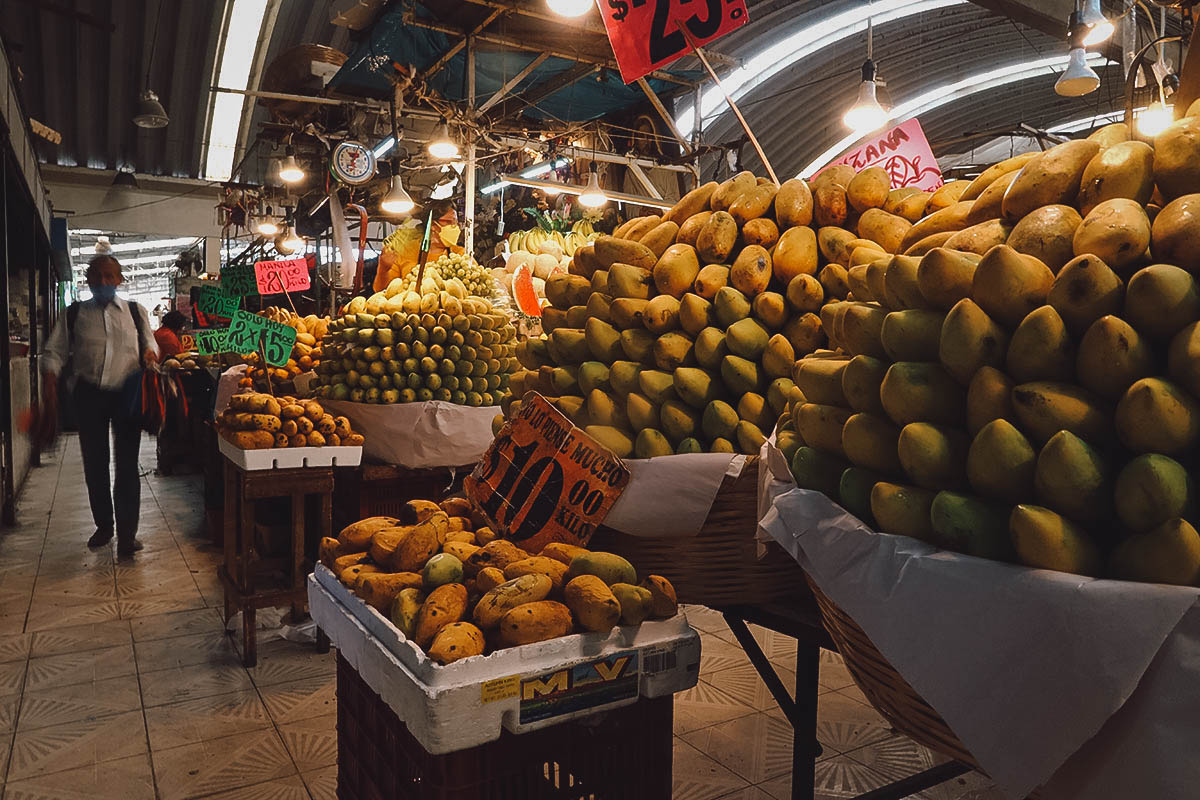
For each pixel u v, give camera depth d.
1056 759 0.72
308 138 8.36
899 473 0.98
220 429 3.24
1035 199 1.03
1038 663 0.74
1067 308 0.85
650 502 1.41
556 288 1.80
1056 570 0.77
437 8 5.86
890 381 0.95
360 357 3.46
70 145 16.14
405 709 1.20
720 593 1.41
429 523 1.52
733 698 2.72
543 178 8.16
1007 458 0.83
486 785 1.22
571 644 1.24
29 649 3.14
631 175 8.75
